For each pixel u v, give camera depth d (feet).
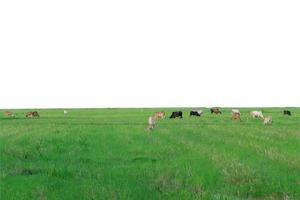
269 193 59.41
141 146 94.79
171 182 63.72
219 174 66.95
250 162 74.84
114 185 60.95
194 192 58.44
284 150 87.76
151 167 72.84
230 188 60.54
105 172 69.67
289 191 59.98
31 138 105.19
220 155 81.35
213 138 107.24
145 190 58.39
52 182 62.64
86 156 84.23
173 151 88.58
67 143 99.45
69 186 60.49
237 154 82.94
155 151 88.89
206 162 75.56
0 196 55.26
